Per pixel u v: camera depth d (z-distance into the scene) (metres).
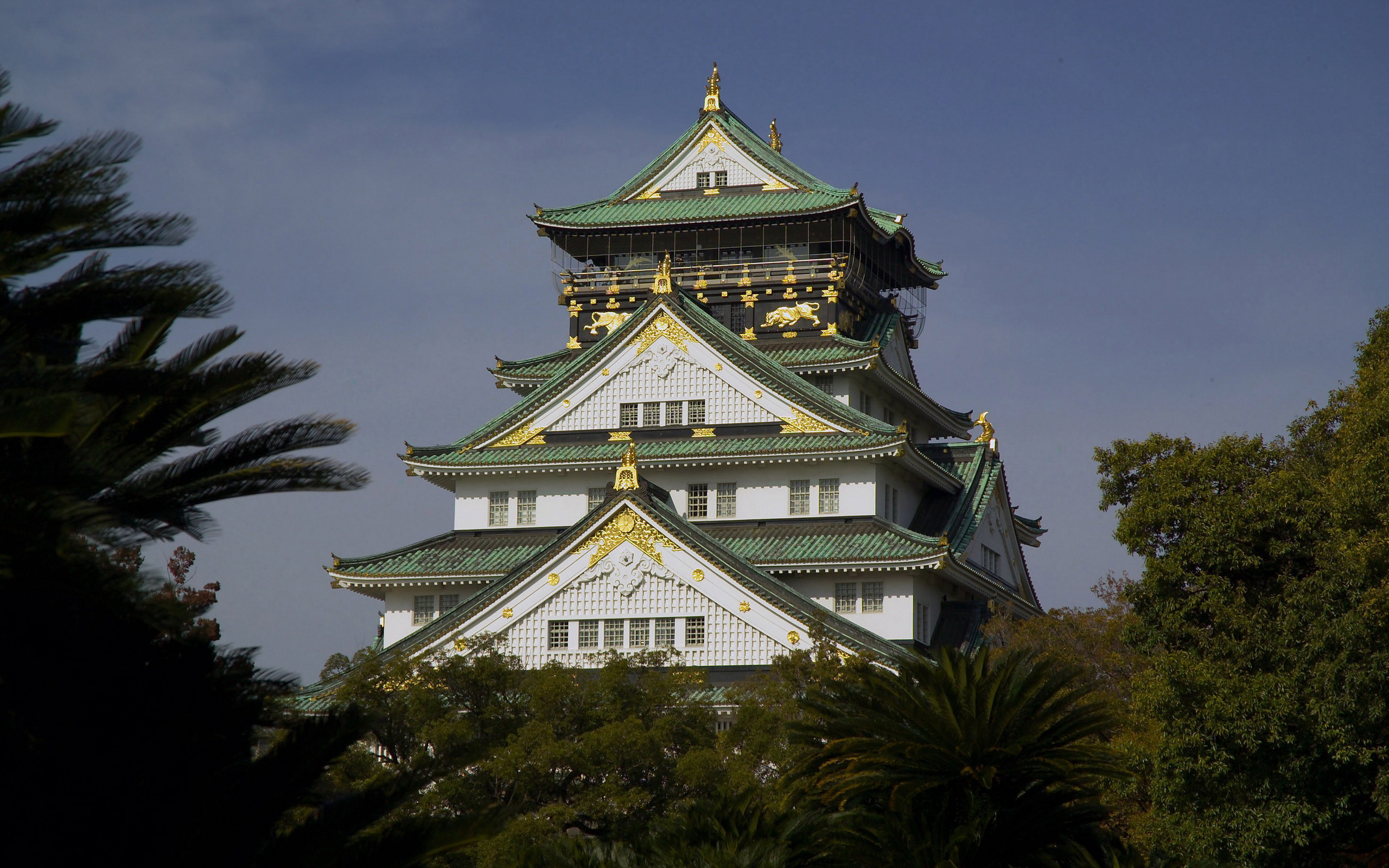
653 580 72.50
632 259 96.31
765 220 92.44
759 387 82.12
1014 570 94.81
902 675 39.88
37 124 22.84
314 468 25.27
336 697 57.72
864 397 90.88
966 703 38.28
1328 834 49.12
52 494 21.83
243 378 24.55
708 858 37.25
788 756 52.19
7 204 22.89
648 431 83.00
